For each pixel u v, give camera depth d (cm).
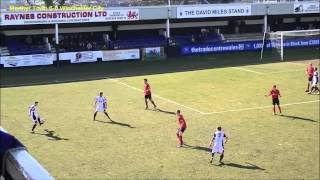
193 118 2756
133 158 2034
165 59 5441
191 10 5694
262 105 3088
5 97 3469
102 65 5019
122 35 6094
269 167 1905
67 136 2391
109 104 3166
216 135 1944
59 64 4953
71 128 2550
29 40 5453
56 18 5022
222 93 3506
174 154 2084
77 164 1955
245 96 3378
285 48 5884
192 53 5628
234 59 5362
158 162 1977
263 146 2189
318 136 2361
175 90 3650
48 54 4894
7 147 305
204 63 5084
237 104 3125
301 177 1788
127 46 5791
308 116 2784
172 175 1819
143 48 5341
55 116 2839
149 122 2672
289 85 3788
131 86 3850
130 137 2367
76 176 1806
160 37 6219
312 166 1916
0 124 2652
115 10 5338
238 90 3609
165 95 3462
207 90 3628
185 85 3856
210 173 1838
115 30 5934
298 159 2005
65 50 5278
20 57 4762
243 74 4359
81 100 3316
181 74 4422
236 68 4716
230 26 6625
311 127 2539
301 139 2306
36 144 2245
